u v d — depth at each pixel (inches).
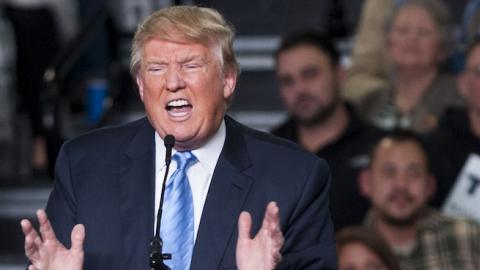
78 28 777.6
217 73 287.7
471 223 470.9
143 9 747.4
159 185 297.1
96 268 292.0
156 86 286.0
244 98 706.8
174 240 291.1
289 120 534.3
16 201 668.7
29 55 754.2
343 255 450.6
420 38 540.7
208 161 297.9
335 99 519.5
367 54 572.7
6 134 754.2
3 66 770.2
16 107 761.0
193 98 286.8
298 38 524.7
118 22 749.9
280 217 293.9
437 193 498.6
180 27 284.8
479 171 495.2
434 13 541.6
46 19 757.9
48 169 674.2
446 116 508.1
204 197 296.8
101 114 706.2
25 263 620.7
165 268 279.4
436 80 545.6
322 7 791.7
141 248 291.1
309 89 518.0
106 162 301.4
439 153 499.8
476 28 584.1
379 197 482.6
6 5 759.1
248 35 768.9
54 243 278.7
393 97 551.2
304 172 299.0
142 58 287.3
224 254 290.0
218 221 292.7
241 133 305.7
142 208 294.7
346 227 474.6
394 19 546.6
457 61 585.0
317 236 297.7
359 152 510.6
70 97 745.0
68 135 715.4
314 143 519.8
